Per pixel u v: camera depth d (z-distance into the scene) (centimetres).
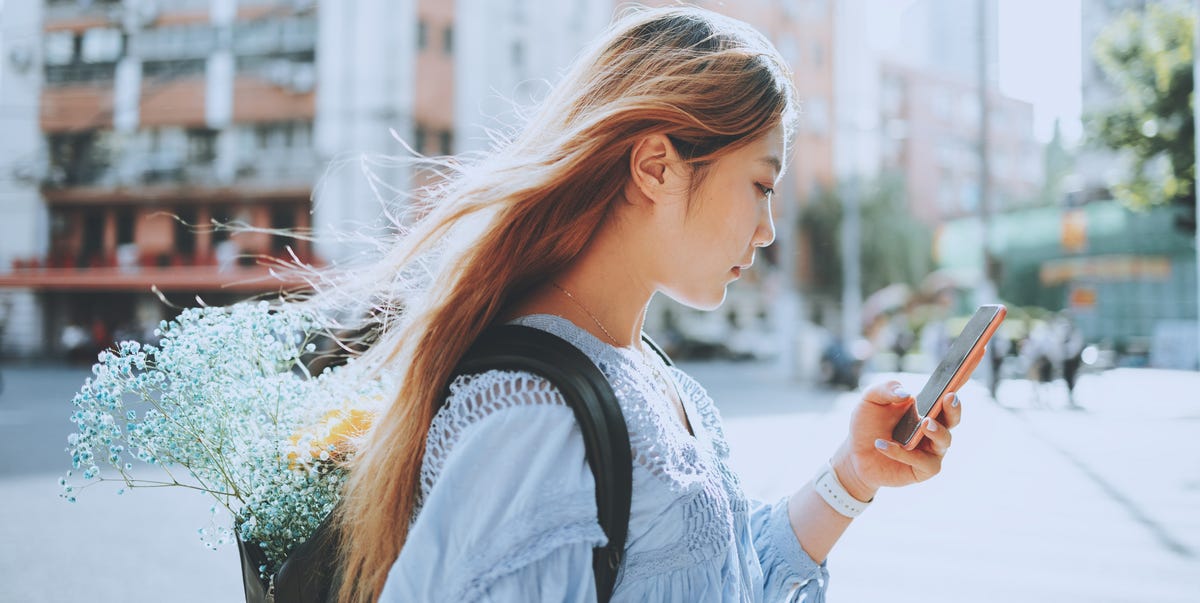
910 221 4009
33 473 811
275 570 97
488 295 86
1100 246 2711
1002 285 3186
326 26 2697
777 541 111
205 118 2803
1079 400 1600
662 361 106
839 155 4031
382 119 2659
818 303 3853
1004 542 551
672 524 80
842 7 4166
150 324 2936
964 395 1741
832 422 1218
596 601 74
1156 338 2334
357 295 103
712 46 89
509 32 2859
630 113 84
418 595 72
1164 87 1534
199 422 101
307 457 99
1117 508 651
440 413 81
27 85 2895
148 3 2817
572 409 77
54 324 3011
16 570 496
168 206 2886
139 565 507
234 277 2720
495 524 73
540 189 85
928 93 4806
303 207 2777
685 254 88
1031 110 5216
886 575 481
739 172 87
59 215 2955
